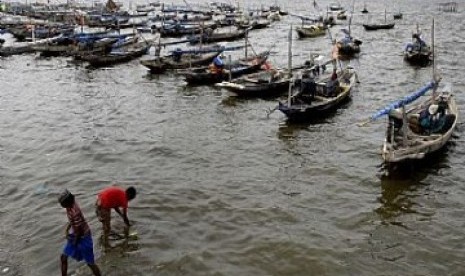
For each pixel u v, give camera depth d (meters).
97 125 28.19
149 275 13.89
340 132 26.66
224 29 72.50
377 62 47.19
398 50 53.97
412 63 45.81
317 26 69.31
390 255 15.05
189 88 37.12
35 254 14.87
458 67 44.09
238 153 23.72
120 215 16.28
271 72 36.34
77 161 22.56
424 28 73.44
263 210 17.83
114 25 73.56
